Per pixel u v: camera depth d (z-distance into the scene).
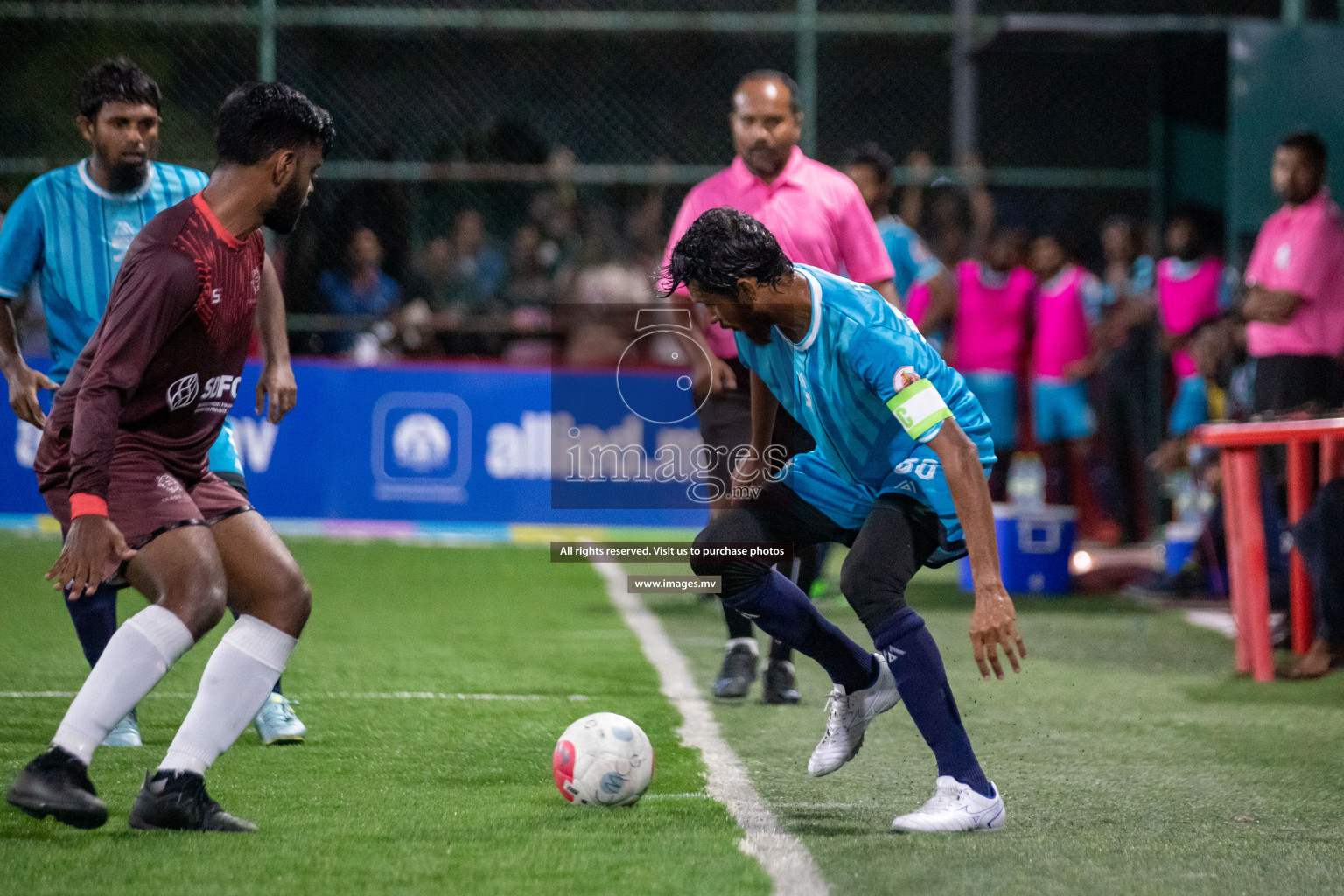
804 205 17.45
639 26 36.34
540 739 14.51
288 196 10.70
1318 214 22.36
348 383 34.78
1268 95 33.78
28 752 13.54
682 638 21.91
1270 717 16.09
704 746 14.34
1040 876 9.95
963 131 38.22
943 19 37.66
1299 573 20.09
